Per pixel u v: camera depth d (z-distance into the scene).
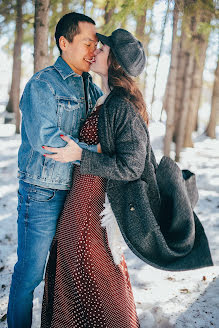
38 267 1.87
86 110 1.96
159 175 1.74
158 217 1.80
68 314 1.83
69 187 1.88
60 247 1.85
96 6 5.11
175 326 2.18
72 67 1.92
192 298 2.52
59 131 1.72
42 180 1.82
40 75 1.77
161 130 14.98
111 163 1.64
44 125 1.71
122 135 1.67
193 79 10.48
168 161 1.73
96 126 1.78
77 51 1.86
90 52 1.89
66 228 1.81
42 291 2.64
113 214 1.77
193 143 13.03
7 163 7.45
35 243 1.84
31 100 1.72
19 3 4.86
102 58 1.79
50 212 1.85
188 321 2.23
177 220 1.76
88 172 1.67
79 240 1.76
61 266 1.86
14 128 13.09
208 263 1.83
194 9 4.39
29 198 1.83
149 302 2.46
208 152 10.86
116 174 1.64
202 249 1.85
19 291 1.88
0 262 3.08
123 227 1.74
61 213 1.87
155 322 2.25
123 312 1.83
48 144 1.71
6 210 4.47
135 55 1.71
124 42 1.71
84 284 1.77
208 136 15.45
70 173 1.87
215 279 2.82
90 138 1.80
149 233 1.71
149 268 3.08
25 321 1.96
